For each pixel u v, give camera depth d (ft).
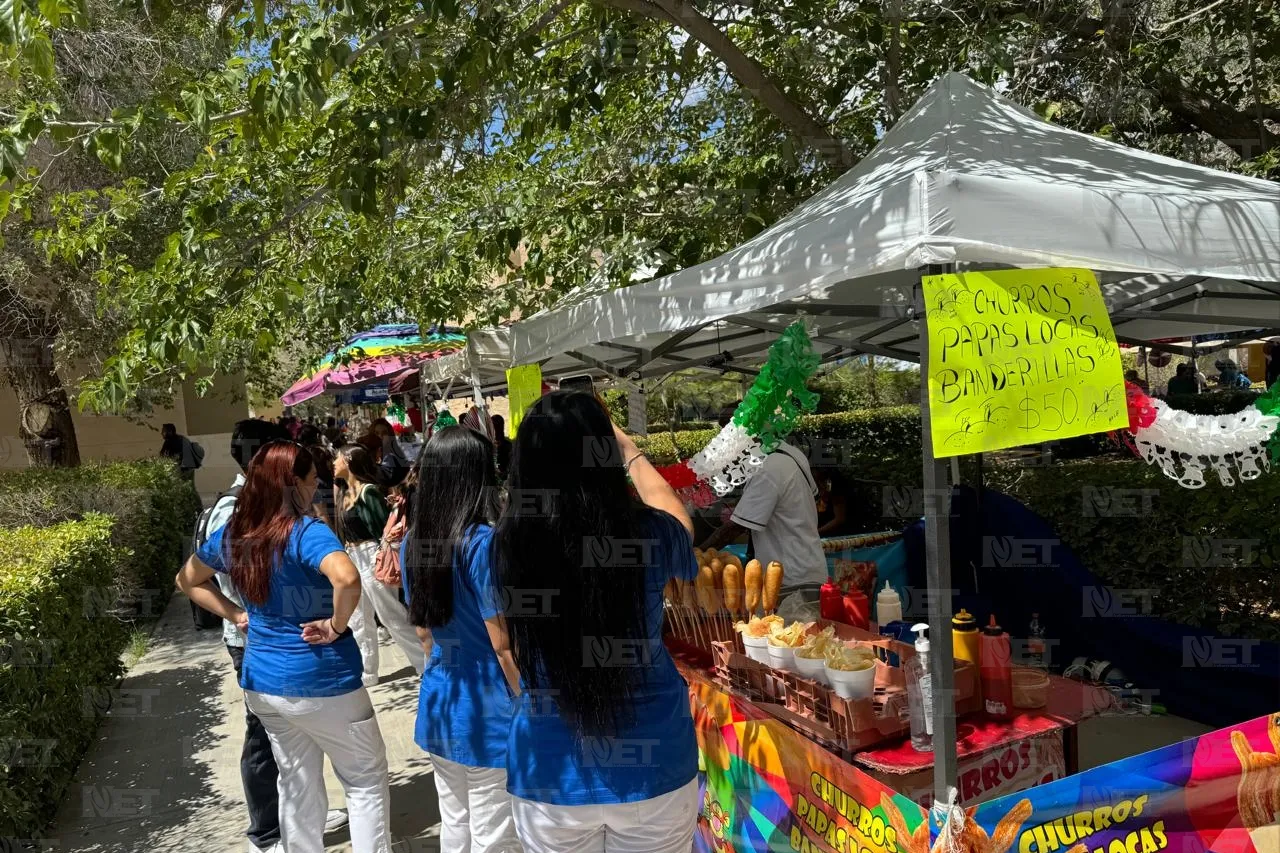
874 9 15.92
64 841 12.28
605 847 6.33
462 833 8.98
